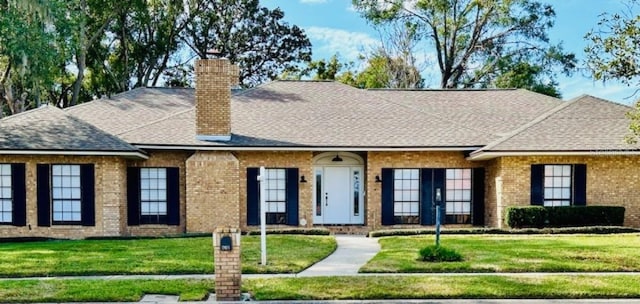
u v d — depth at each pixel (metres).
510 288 9.45
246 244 14.81
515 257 12.32
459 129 20.75
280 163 20.05
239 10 41.56
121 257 12.59
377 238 16.92
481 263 11.62
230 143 19.33
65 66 34.38
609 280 10.04
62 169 18.41
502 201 18.95
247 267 11.41
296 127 20.64
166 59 39.66
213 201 19.25
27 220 18.23
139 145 18.92
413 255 12.84
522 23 36.03
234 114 21.52
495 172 19.62
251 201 19.88
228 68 19.67
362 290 9.42
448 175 20.39
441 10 37.81
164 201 19.72
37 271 11.02
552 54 35.88
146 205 19.69
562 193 19.16
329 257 13.12
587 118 19.94
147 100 23.27
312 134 20.20
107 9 33.94
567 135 19.12
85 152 17.84
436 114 22.28
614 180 19.00
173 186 19.66
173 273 11.06
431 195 20.27
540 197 18.91
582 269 11.06
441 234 17.38
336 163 20.94
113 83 38.38
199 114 19.58
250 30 41.94
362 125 20.92
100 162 18.39
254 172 19.92
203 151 19.39
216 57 20.09
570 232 17.34
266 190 20.11
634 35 13.24
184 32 40.25
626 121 19.70
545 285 9.65
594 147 18.53
